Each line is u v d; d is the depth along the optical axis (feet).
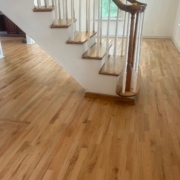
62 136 6.31
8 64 13.20
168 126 6.82
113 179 4.83
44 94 9.13
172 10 20.08
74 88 9.74
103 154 5.58
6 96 8.93
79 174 4.96
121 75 9.14
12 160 5.38
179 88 9.71
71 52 8.21
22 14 7.92
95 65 8.19
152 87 9.80
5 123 6.99
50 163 5.29
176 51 16.51
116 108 7.90
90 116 7.39
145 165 5.23
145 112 7.64
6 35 22.27
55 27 7.86
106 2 20.47
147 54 15.64
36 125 6.88
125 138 6.22
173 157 5.49
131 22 6.77
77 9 19.21
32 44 18.54
